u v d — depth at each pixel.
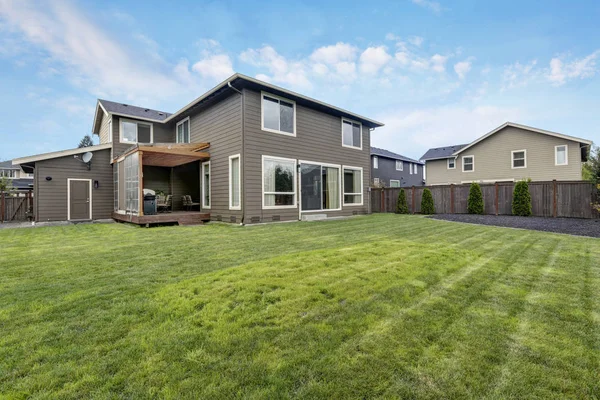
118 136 12.63
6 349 2.10
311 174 11.47
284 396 1.67
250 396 1.67
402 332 2.34
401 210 15.50
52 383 1.77
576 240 6.15
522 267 4.07
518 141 18.00
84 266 4.18
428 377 1.83
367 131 14.41
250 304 2.84
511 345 2.16
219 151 10.50
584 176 17.88
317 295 3.05
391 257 4.54
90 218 12.28
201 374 1.85
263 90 9.83
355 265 4.10
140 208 9.01
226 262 4.38
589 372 1.87
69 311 2.70
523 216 11.96
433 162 22.70
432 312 2.68
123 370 1.89
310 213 11.34
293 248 5.35
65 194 11.81
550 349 2.11
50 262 4.40
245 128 9.34
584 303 2.86
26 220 12.83
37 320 2.53
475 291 3.18
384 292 3.14
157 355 2.04
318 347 2.14
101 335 2.29
